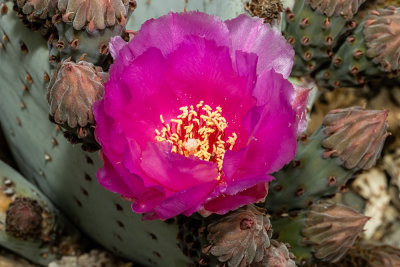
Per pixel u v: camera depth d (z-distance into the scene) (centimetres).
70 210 41
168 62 28
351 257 41
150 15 35
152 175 27
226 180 27
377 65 38
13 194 39
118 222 38
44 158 38
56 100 29
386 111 33
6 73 37
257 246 30
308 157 35
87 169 36
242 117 29
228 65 28
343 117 34
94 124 29
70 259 41
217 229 30
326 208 36
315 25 38
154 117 29
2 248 42
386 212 47
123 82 28
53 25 32
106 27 30
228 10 36
